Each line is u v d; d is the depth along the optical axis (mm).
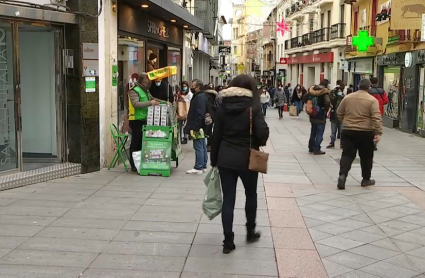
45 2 7676
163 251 4793
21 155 7773
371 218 6082
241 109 4699
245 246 4973
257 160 4684
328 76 33125
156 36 13250
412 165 10062
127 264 4441
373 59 21984
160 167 8438
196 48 24062
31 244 4922
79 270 4285
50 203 6492
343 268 4461
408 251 4938
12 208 6215
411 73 16672
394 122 18484
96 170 8742
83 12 8133
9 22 7395
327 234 5430
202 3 26219
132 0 10000
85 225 5566
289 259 4637
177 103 12125
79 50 8203
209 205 4953
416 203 6840
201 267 4406
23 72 8641
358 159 10539
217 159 4855
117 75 9477
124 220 5785
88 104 8414
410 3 13922
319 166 9930
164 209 6297
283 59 41125
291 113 25484
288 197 7082
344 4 28969
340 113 7855
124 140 8906
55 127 8633
